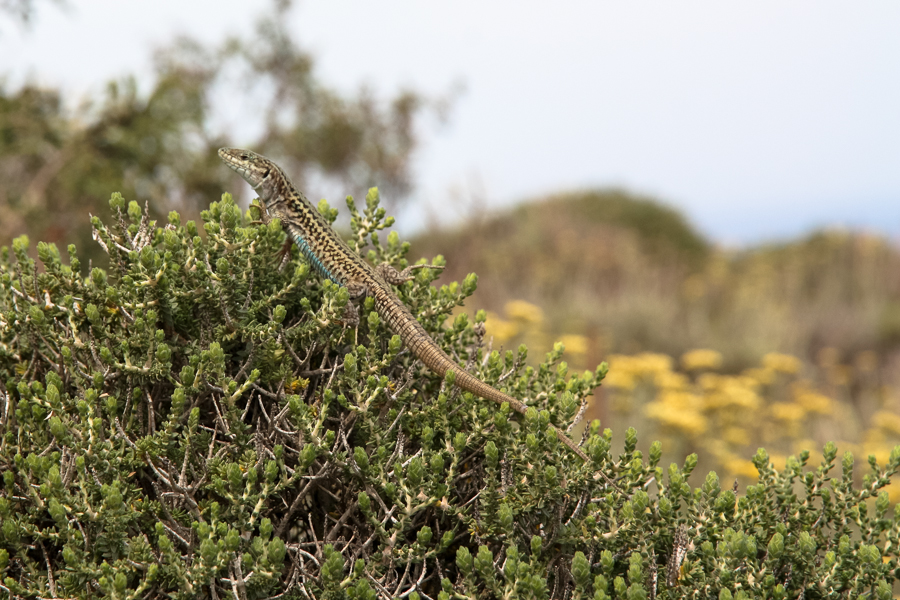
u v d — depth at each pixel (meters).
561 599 2.28
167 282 2.38
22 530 2.08
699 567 2.25
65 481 2.14
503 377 2.79
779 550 2.19
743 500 2.50
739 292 16.89
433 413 2.42
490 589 2.08
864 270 17.84
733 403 7.91
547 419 2.27
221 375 2.24
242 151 3.61
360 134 14.44
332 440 2.19
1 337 2.49
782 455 7.62
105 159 8.84
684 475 2.47
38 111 8.95
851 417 9.48
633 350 12.63
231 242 2.52
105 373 2.34
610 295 15.94
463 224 20.28
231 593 1.99
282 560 2.11
